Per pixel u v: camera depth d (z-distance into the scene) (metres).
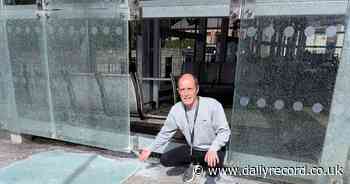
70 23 2.42
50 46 2.56
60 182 2.32
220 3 2.02
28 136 3.21
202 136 2.14
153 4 2.23
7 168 2.56
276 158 2.05
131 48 4.29
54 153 2.91
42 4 2.45
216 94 5.39
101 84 2.49
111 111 2.54
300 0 1.71
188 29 6.18
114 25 2.27
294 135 1.95
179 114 2.12
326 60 1.74
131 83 3.18
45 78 2.70
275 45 1.84
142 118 3.31
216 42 6.94
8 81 2.89
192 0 2.10
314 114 1.86
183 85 1.96
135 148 2.77
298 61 1.81
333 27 1.67
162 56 5.02
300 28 1.75
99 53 2.40
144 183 2.32
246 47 1.92
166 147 2.63
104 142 2.65
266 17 1.82
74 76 2.57
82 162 2.70
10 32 2.67
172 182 2.33
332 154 1.87
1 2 2.59
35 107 2.86
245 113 2.05
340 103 1.77
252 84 1.97
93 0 2.28
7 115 3.06
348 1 1.61
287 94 1.89
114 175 2.44
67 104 2.70
